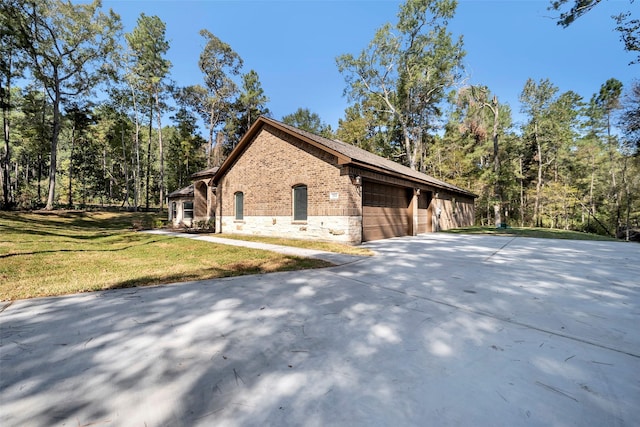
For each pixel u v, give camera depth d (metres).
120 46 24.70
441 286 4.79
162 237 12.81
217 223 15.52
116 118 30.88
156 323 3.23
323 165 10.57
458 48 23.38
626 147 20.72
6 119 22.75
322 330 3.05
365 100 30.64
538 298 4.15
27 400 1.89
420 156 28.81
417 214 14.85
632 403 1.90
